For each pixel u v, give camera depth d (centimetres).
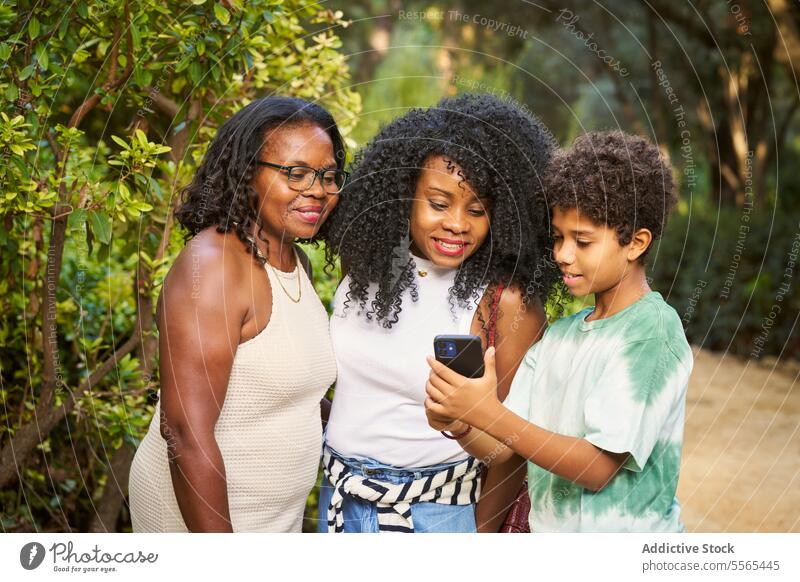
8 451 238
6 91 210
